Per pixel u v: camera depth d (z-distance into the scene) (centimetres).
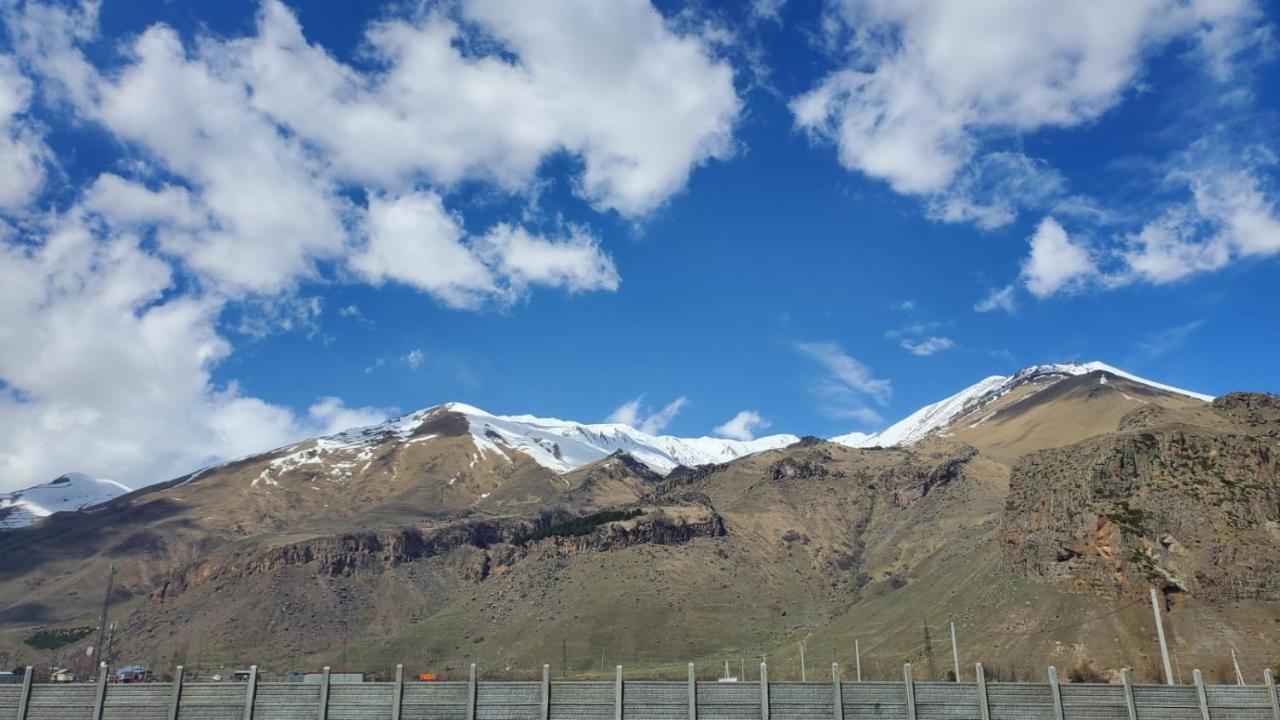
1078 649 12650
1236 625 11994
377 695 5459
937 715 5631
